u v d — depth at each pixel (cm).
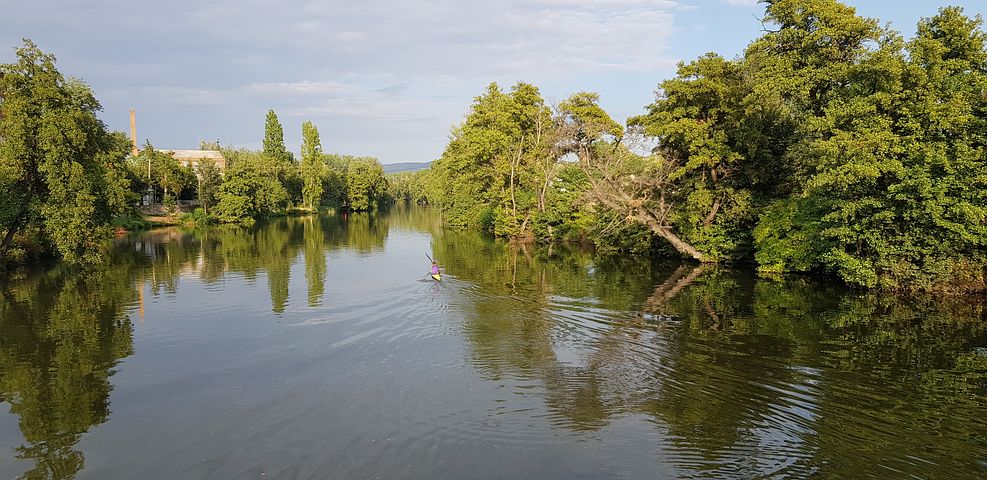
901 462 1029
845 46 2916
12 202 3350
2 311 2417
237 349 1800
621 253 4162
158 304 2509
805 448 1085
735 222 3362
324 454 1095
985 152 2075
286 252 4481
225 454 1111
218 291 2795
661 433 1152
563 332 1911
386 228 7156
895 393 1342
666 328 1947
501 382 1448
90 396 1434
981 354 1617
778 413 1240
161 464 1082
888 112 2228
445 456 1073
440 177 7912
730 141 3225
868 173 2069
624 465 1033
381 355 1695
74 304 2542
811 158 2784
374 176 13475
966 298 2239
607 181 3694
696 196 3275
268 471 1041
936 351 1650
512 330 1944
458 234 6088
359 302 2453
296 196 12025
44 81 3309
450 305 2348
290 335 1947
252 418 1272
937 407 1263
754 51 3152
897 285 2391
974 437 1122
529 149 5675
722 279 2928
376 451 1100
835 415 1227
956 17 2292
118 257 4247
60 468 1077
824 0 2881
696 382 1427
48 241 3941
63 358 1748
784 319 2048
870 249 2417
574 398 1337
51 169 3256
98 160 4228
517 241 5166
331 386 1450
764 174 3238
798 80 2783
